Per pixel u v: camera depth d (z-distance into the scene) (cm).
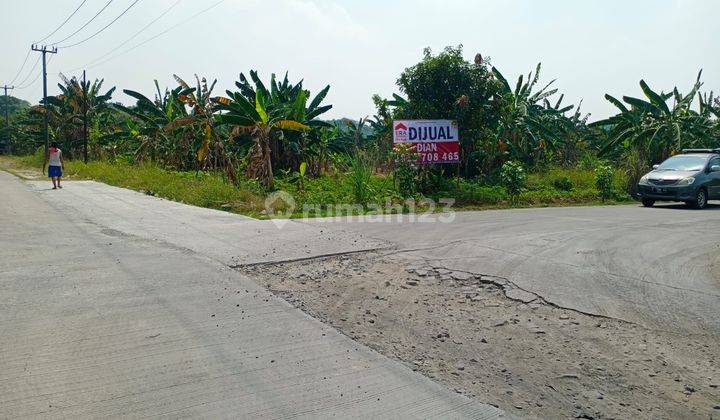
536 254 754
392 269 683
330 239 866
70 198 1406
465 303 553
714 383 377
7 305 503
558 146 2923
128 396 336
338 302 554
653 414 335
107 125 3994
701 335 462
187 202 1391
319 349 421
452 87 1705
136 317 480
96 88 3922
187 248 777
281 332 455
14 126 6375
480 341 453
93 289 561
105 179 2047
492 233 936
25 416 308
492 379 382
